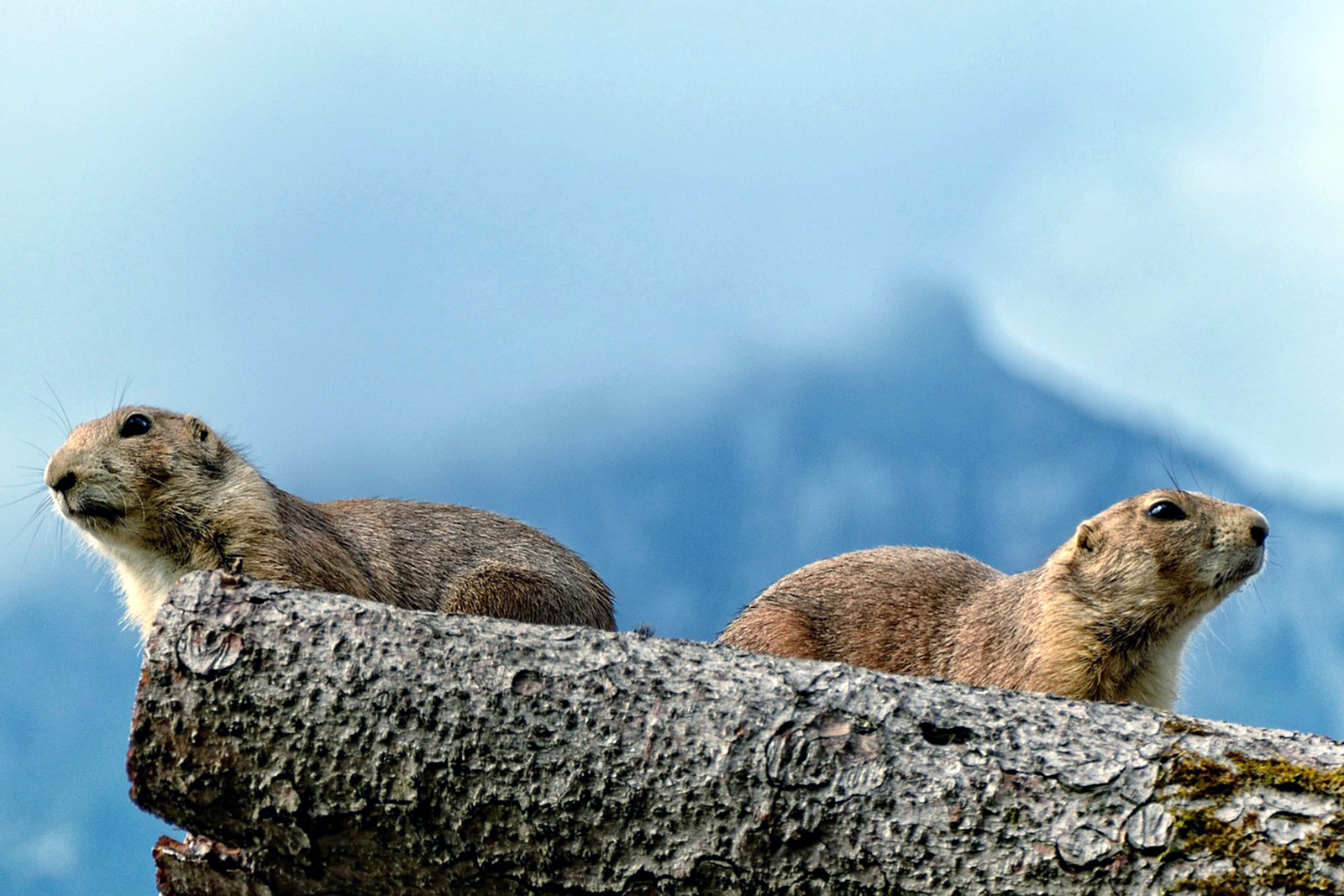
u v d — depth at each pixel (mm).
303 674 12195
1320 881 10562
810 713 11961
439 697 12070
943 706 12008
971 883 11195
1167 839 10938
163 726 12250
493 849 11930
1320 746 11336
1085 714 11945
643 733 11914
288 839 12242
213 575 12820
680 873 11617
